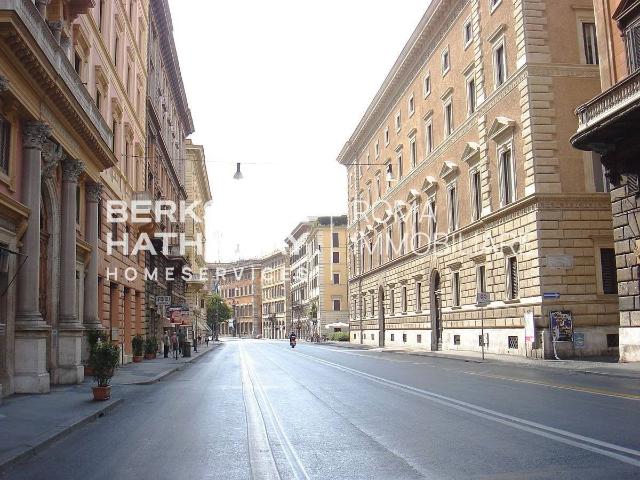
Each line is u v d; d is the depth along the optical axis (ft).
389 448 27.99
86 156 71.20
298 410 41.86
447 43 140.56
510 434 30.42
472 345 123.03
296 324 388.98
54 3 63.41
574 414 36.37
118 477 23.73
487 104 115.44
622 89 70.79
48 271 62.28
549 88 99.40
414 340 164.76
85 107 68.59
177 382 69.56
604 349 94.07
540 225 96.02
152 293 136.77
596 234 96.37
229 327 524.52
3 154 50.49
